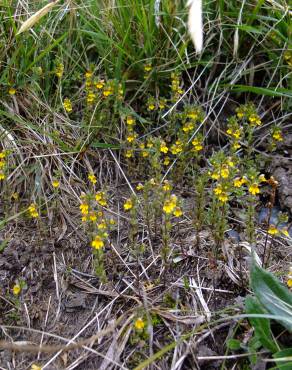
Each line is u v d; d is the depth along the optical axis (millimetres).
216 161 453
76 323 431
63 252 487
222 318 405
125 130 601
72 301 444
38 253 481
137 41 628
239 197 527
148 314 406
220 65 659
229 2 653
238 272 455
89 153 576
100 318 431
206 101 640
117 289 453
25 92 589
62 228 507
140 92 630
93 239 432
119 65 607
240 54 656
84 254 486
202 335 407
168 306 434
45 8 473
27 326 429
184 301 440
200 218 467
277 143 595
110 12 628
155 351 403
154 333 414
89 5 620
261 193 553
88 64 628
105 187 534
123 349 403
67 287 457
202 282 454
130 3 627
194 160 587
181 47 605
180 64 598
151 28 624
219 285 452
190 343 399
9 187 515
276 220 524
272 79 644
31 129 557
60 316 437
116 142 596
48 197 532
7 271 469
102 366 395
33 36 604
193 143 534
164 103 580
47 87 603
